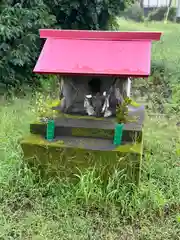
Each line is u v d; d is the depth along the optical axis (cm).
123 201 174
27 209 176
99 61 180
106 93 193
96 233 161
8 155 207
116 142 182
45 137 188
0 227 160
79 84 194
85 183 178
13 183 189
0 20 310
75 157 180
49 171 186
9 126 246
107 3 395
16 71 340
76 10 388
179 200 181
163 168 205
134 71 173
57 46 190
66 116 197
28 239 156
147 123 269
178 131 264
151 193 180
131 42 187
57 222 166
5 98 311
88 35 191
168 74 396
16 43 324
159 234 160
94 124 188
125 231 163
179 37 600
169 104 320
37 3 340
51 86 336
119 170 180
